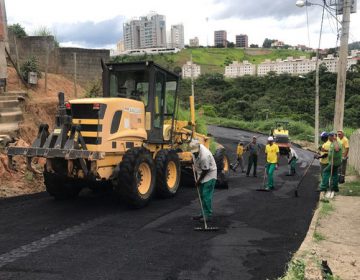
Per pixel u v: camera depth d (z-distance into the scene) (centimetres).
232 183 1440
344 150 1347
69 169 841
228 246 656
